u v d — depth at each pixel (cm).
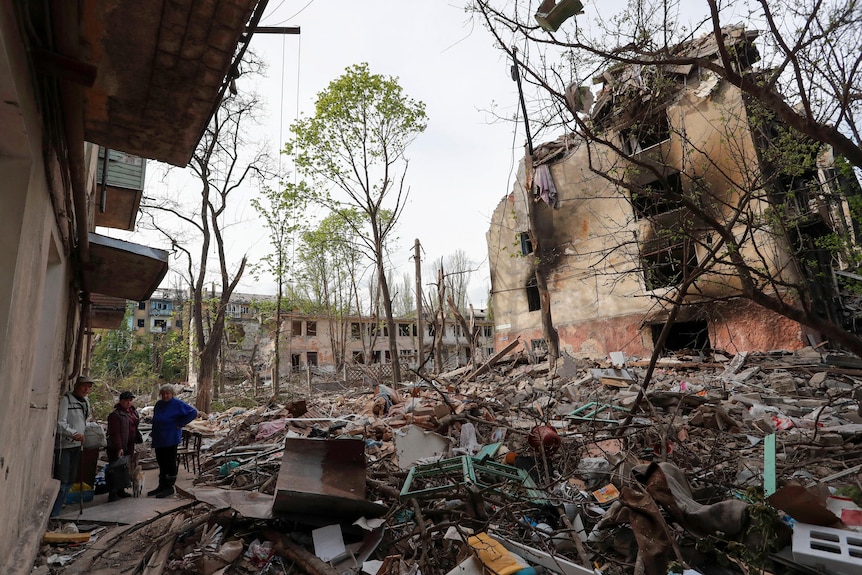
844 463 581
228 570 433
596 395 1152
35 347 429
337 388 2641
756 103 793
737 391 1122
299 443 495
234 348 3781
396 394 1298
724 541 390
